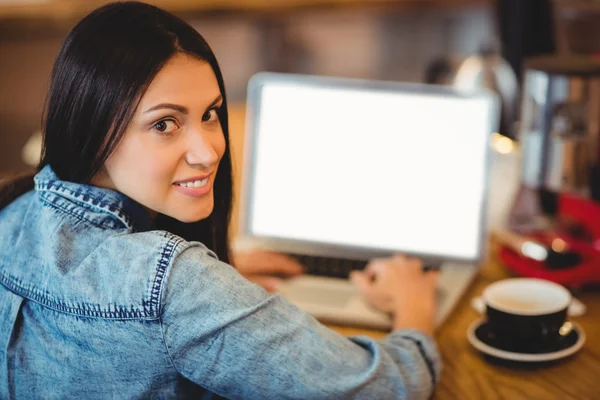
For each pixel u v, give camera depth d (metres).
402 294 1.19
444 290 1.29
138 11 0.83
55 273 0.82
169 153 0.83
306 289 1.33
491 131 1.39
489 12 3.76
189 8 3.31
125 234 0.83
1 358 0.87
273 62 3.85
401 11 3.71
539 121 1.42
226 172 1.02
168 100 0.81
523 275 1.34
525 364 1.08
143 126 0.81
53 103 0.84
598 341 1.13
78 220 0.85
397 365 0.95
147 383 0.83
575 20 1.79
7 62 3.48
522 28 1.76
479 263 1.39
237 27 3.73
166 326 0.79
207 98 0.84
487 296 1.12
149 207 0.86
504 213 1.57
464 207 1.40
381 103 1.45
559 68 1.40
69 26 3.31
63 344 0.83
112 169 0.84
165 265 0.79
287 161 1.50
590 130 1.38
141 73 0.79
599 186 1.41
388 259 1.32
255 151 1.51
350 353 0.88
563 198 1.43
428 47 3.95
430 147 1.42
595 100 1.37
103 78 0.80
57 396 0.85
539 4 1.74
